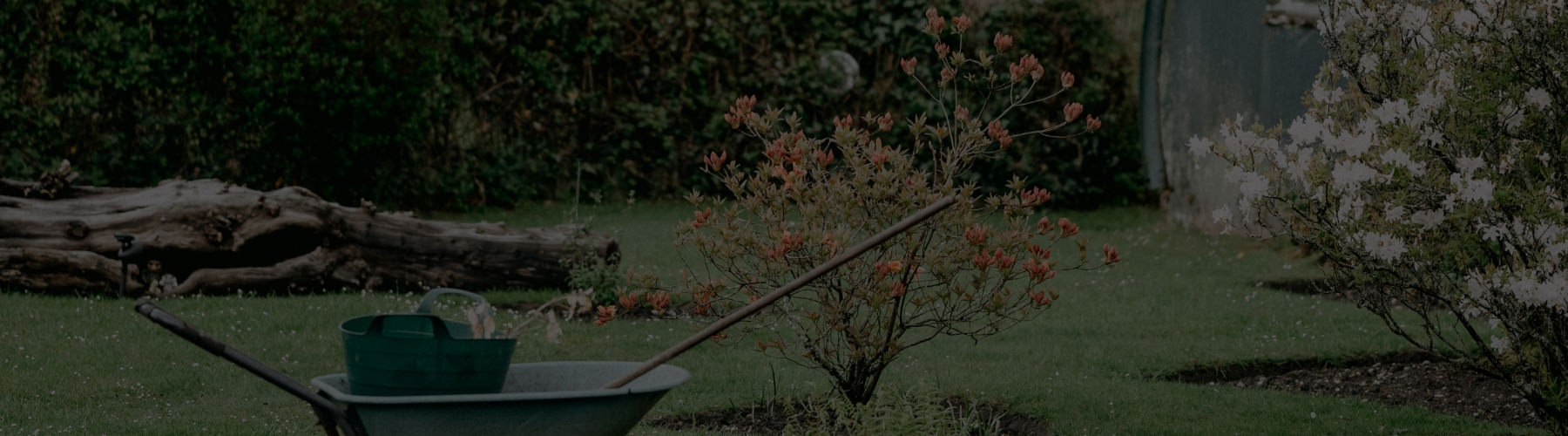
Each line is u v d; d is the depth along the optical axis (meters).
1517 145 5.21
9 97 12.97
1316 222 5.35
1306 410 6.43
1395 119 5.17
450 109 15.66
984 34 16.91
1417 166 4.88
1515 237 4.96
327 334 8.24
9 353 7.15
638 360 7.61
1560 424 5.30
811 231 5.68
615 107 16.53
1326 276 5.69
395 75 14.41
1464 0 5.24
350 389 4.31
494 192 16.03
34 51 12.98
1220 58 14.56
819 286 5.80
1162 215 16.09
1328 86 5.73
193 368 7.02
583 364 4.59
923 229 5.72
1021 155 16.92
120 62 13.27
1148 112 16.66
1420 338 8.27
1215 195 15.00
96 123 13.49
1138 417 6.20
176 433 5.53
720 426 6.11
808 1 16.72
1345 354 7.82
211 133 13.89
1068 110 5.76
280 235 9.86
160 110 13.69
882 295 5.56
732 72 16.77
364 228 10.01
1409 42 5.46
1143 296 10.44
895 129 16.92
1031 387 6.72
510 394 3.92
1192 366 7.55
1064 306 9.93
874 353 5.79
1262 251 13.65
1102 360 7.66
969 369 7.30
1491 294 4.99
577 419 4.02
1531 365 5.38
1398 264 5.12
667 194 16.86
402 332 4.31
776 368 7.27
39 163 13.24
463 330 4.38
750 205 5.84
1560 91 5.13
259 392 6.55
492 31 15.76
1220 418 6.23
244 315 8.71
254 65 13.75
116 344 7.56
